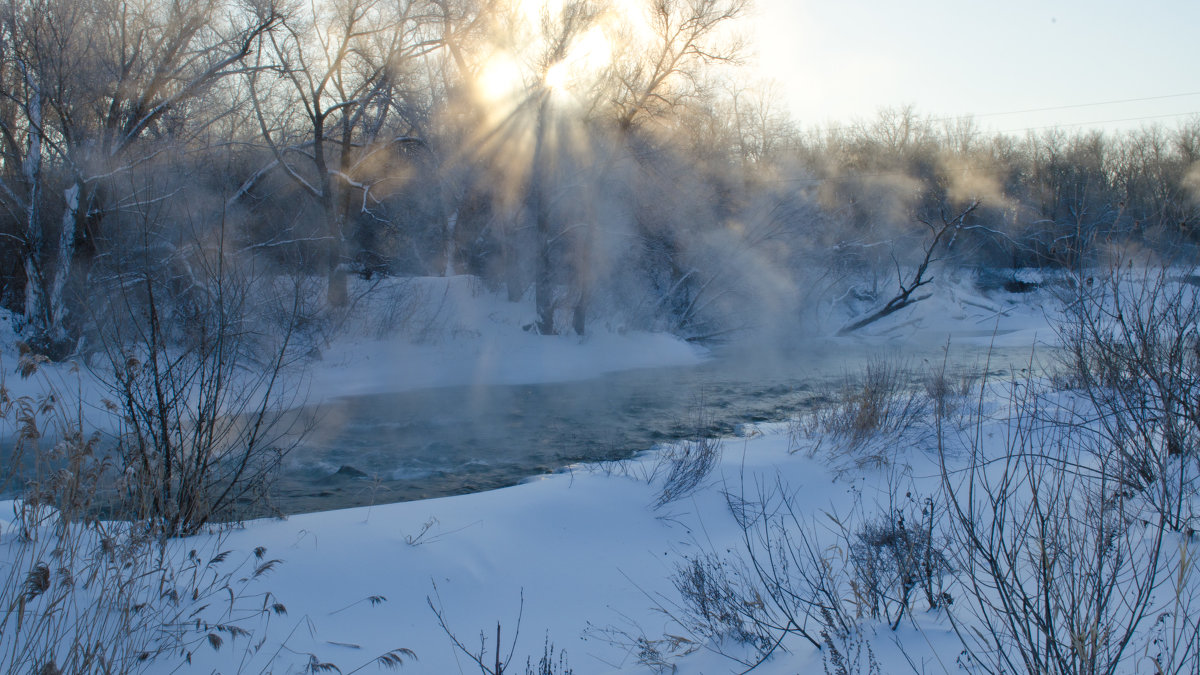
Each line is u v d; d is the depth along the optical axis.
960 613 3.82
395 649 4.56
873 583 4.30
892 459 8.45
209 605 4.57
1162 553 3.84
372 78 22.09
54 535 4.92
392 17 22.19
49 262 17.72
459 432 13.62
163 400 6.03
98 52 17.31
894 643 3.54
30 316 17.23
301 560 5.53
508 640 4.94
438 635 4.96
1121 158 42.47
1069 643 3.17
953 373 14.66
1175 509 4.29
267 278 18.34
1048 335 28.47
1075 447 5.97
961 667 3.15
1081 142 45.06
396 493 9.38
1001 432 8.32
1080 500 4.68
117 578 4.26
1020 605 3.65
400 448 12.19
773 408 15.86
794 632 4.13
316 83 22.44
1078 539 3.54
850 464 8.46
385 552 5.86
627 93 24.59
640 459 9.48
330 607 5.05
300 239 19.88
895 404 10.48
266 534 5.97
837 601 4.26
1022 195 43.72
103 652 3.45
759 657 3.84
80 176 16.30
